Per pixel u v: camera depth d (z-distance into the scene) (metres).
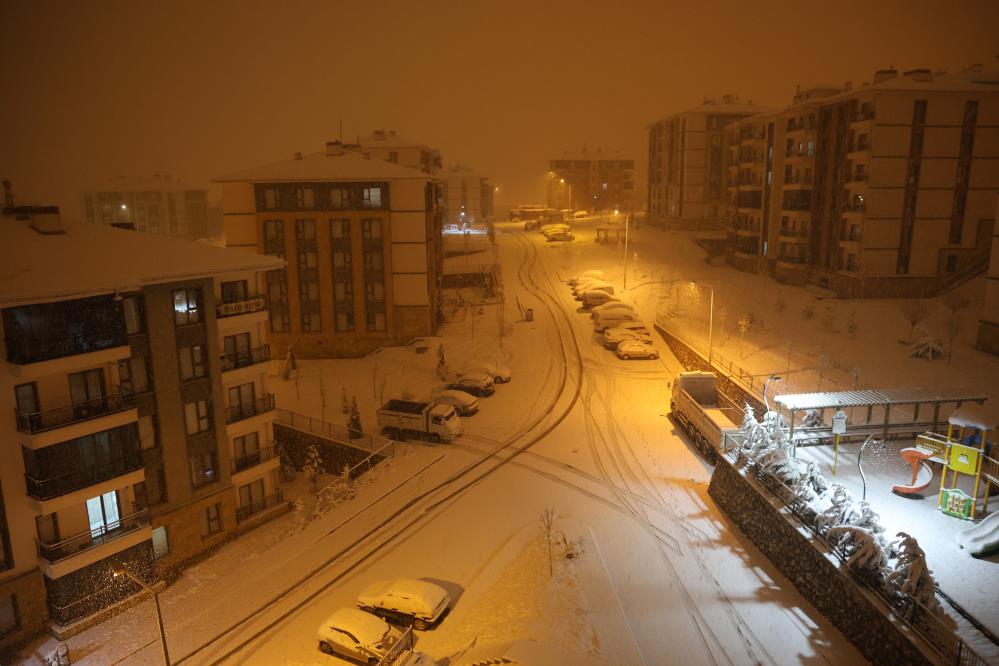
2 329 25.33
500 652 21.64
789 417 35.34
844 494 24.41
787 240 78.50
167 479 31.12
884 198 66.50
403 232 61.19
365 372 56.31
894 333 55.34
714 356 49.72
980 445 27.97
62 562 26.33
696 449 39.06
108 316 27.73
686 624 23.80
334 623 23.88
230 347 35.34
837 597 22.88
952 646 18.31
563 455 38.75
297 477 41.75
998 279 47.69
